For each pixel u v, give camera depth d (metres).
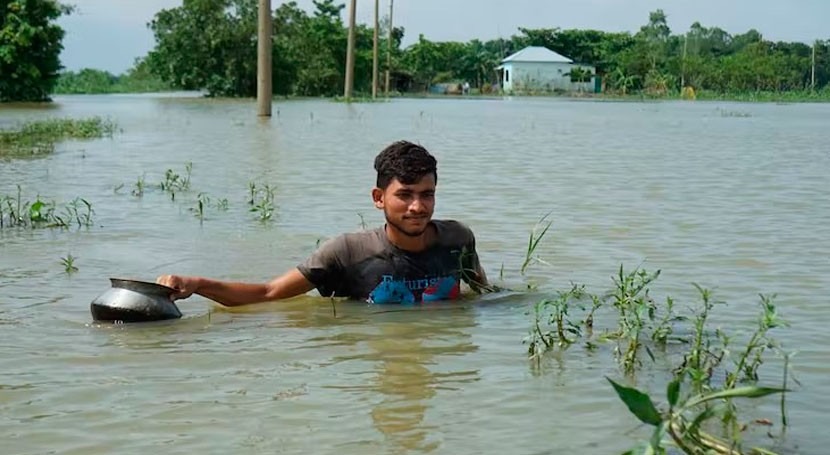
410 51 83.69
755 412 3.47
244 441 3.23
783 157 14.73
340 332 4.66
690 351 4.18
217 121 25.08
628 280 4.93
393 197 5.22
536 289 5.59
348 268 5.34
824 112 38.72
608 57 83.50
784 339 4.42
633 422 3.38
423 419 3.43
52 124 21.09
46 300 5.29
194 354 4.27
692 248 6.78
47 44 42.03
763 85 75.75
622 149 16.30
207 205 8.93
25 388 3.79
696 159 14.24
